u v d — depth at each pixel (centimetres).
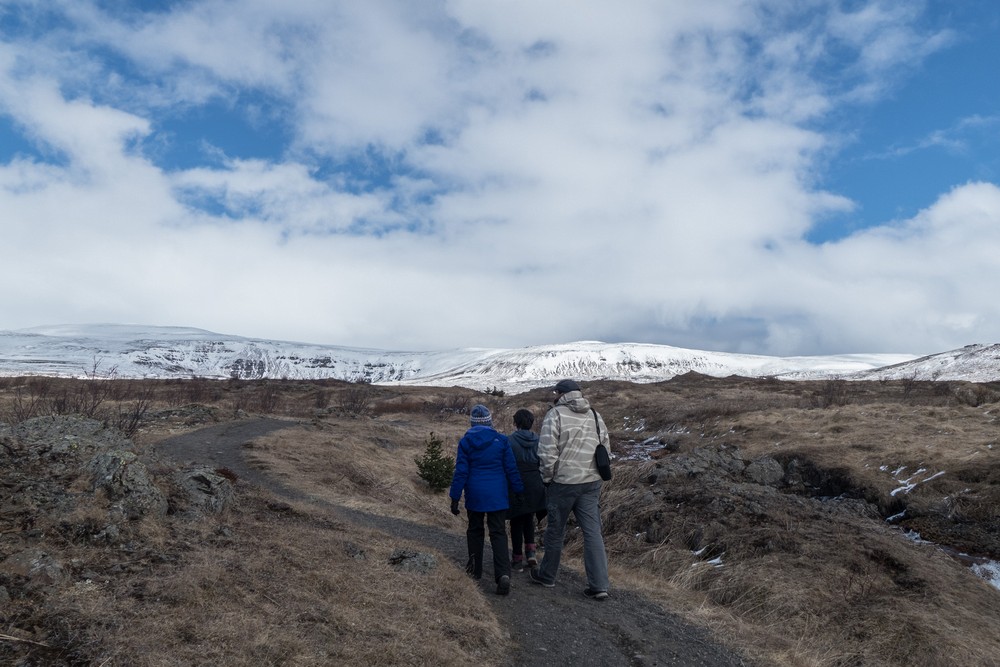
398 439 2038
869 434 1523
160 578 427
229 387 6197
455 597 534
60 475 551
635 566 862
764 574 741
